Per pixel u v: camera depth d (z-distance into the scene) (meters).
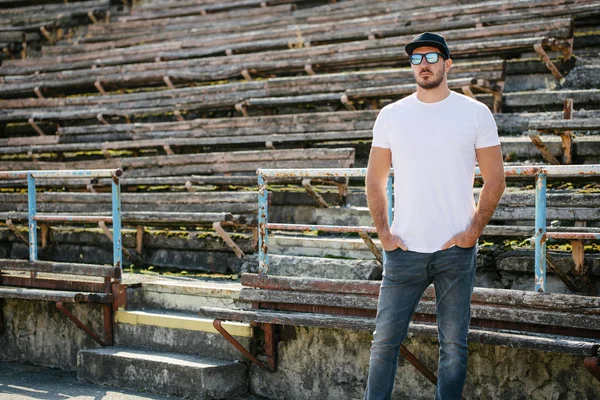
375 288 4.54
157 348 5.69
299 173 4.75
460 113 3.45
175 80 10.87
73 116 10.57
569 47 8.69
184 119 10.25
